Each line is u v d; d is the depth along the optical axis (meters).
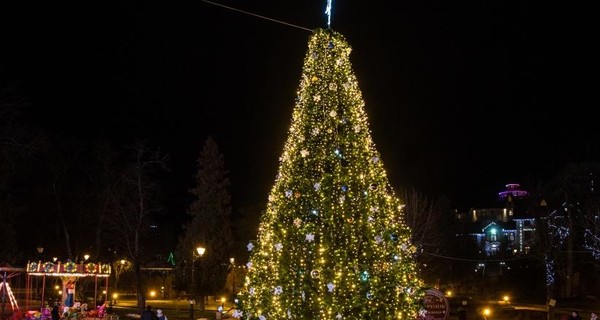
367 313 10.87
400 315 11.17
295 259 11.21
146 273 62.03
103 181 46.31
